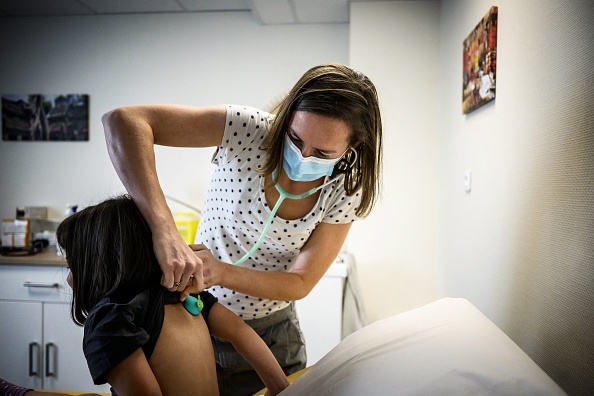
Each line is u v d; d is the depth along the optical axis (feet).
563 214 3.67
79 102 11.00
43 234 10.66
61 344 9.21
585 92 3.33
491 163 5.86
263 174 3.93
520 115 4.78
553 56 3.94
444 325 3.44
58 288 9.15
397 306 9.95
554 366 3.78
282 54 10.73
